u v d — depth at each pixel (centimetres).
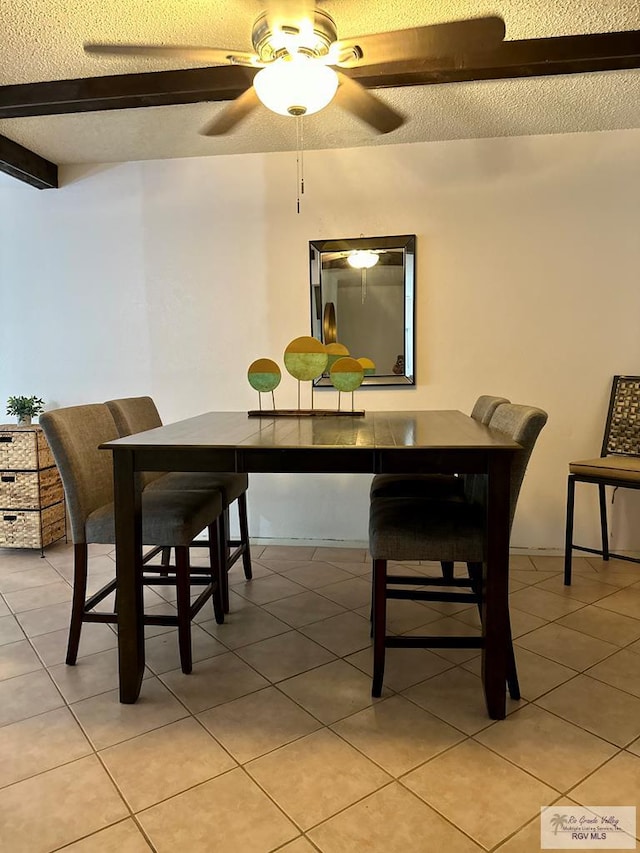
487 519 171
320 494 346
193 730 169
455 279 323
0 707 182
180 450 178
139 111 274
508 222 317
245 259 341
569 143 308
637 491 317
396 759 155
